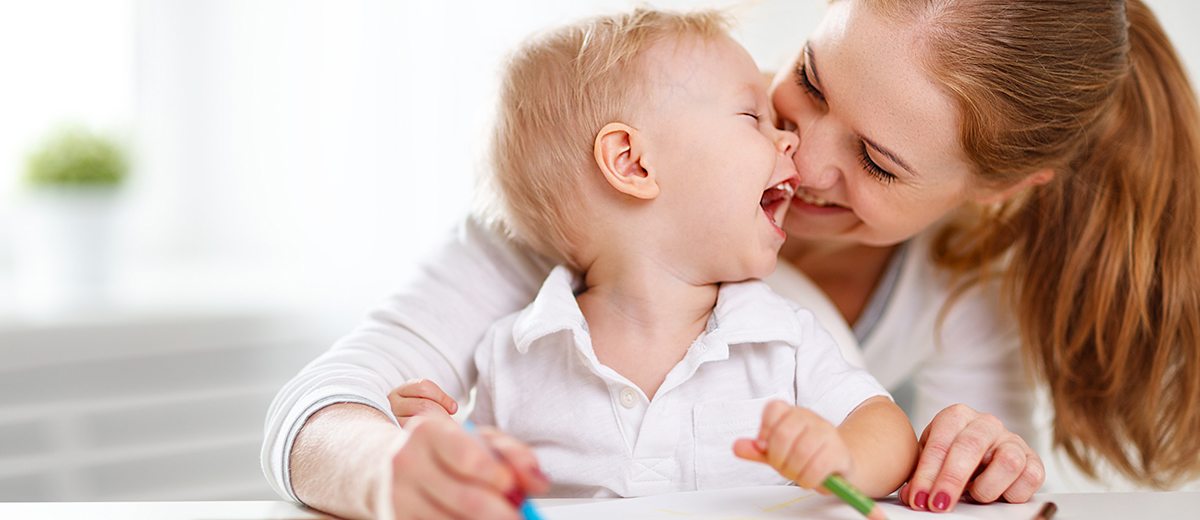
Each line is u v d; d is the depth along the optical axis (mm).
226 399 1908
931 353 1294
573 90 968
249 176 2449
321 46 2381
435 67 2275
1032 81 988
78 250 2029
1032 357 1250
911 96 961
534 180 980
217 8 2412
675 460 874
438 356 1008
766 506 730
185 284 2127
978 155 995
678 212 937
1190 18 1698
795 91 1022
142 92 2396
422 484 592
